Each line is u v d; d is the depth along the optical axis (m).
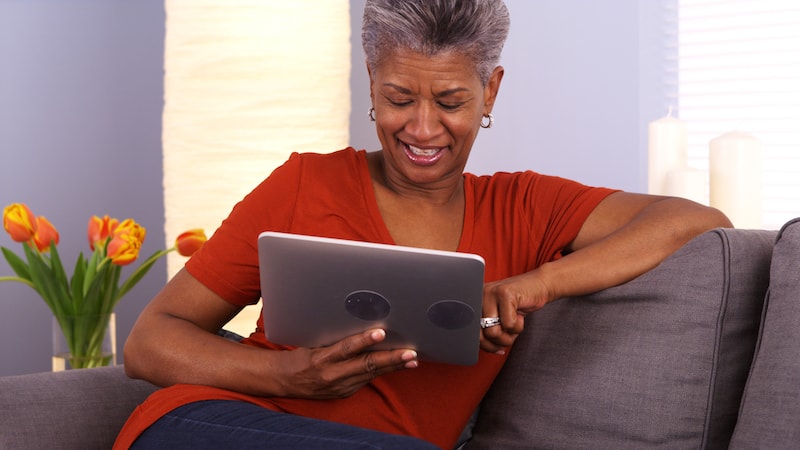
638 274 1.49
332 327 1.33
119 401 1.62
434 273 1.21
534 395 1.54
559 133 2.88
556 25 2.86
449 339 1.30
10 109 3.21
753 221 2.05
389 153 1.50
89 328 2.32
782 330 1.33
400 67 1.41
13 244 3.20
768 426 1.29
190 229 2.53
